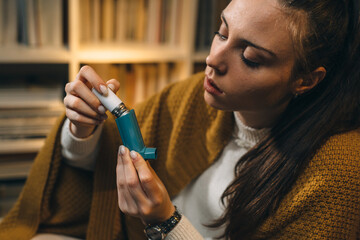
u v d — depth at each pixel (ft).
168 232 2.55
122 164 2.39
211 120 3.19
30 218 3.30
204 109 3.22
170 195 3.27
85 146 3.02
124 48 5.27
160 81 5.63
